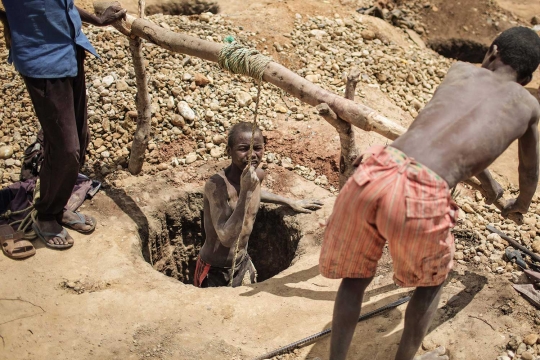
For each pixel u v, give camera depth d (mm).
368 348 3498
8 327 3643
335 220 2842
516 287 3770
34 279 3988
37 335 3604
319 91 3695
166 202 4844
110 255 4219
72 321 3699
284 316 3742
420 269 2805
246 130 4059
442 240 2736
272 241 5012
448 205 2701
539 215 4684
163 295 3883
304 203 4766
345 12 7066
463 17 7844
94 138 5180
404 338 3041
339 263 2941
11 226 4371
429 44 7496
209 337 3588
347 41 6555
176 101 5441
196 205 4965
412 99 6055
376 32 6836
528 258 4125
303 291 3951
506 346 3453
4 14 3789
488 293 3770
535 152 3111
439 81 6488
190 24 6289
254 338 3600
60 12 3727
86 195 4738
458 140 2730
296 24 6633
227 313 3754
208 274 4625
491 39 7629
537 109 2930
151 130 5254
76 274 4039
